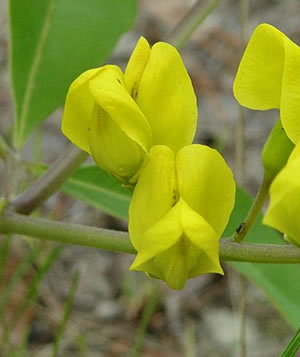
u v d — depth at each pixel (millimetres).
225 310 336
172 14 458
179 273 150
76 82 155
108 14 225
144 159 156
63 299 338
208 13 234
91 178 223
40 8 223
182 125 160
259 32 155
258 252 157
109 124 155
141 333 260
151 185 153
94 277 350
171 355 322
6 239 260
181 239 148
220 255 157
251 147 393
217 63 435
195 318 334
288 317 222
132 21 225
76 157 207
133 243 152
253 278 224
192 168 152
